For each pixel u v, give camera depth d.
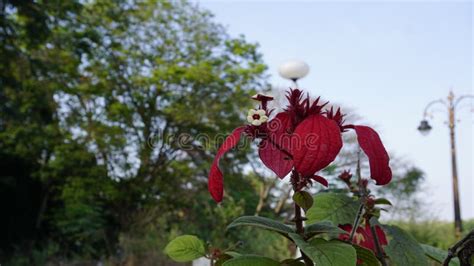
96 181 17.88
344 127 1.17
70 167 18.36
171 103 18.19
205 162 17.89
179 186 19.11
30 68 15.61
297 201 1.17
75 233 19.09
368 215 1.51
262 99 1.22
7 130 17.38
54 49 18.09
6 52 14.79
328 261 1.03
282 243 10.27
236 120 18.44
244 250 1.66
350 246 1.06
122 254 15.62
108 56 18.89
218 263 1.47
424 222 13.56
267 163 1.17
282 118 1.18
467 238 1.17
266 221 1.21
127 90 18.77
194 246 1.58
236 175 18.53
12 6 14.53
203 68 18.20
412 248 1.43
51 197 20.70
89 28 17.42
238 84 18.58
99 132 18.00
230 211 12.52
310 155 1.09
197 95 18.44
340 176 1.74
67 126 18.31
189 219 17.92
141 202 18.80
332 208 1.52
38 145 17.95
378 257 1.46
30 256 19.31
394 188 18.42
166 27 19.75
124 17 18.94
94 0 18.64
